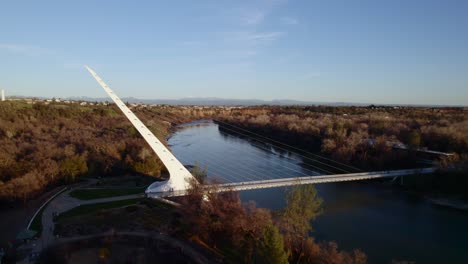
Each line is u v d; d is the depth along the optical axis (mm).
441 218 81062
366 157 127062
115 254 55312
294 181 81312
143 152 105188
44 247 54500
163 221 64812
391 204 90875
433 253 62219
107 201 73562
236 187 83312
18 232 58781
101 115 187250
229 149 163875
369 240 66812
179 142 182125
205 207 60781
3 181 81000
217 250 56875
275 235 46188
